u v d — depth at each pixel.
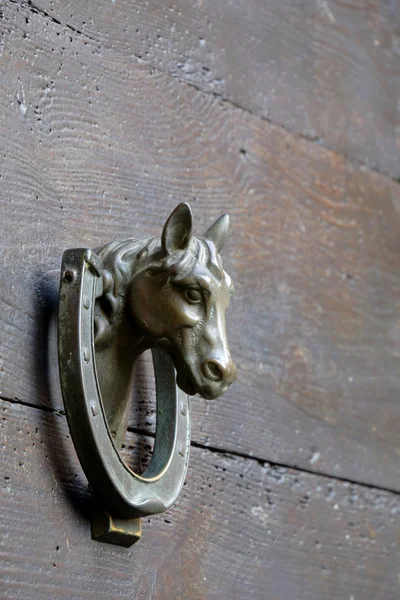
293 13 1.23
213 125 1.11
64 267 0.88
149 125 1.04
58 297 0.93
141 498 0.89
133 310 0.89
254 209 1.13
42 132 0.95
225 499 1.03
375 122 1.31
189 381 0.88
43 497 0.88
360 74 1.30
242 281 1.10
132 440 0.96
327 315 1.18
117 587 0.92
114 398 0.91
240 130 1.14
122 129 1.02
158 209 1.03
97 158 0.99
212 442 1.03
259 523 1.05
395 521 1.19
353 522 1.15
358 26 1.32
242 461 1.06
